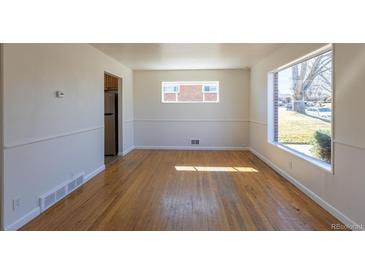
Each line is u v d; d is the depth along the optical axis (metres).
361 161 2.65
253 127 7.60
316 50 3.57
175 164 6.18
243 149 8.24
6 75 2.70
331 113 3.19
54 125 3.62
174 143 8.39
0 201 2.67
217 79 8.16
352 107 2.78
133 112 8.32
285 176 4.89
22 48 2.93
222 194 4.04
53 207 3.51
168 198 3.88
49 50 3.47
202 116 8.29
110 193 4.10
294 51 4.33
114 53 5.59
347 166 2.88
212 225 2.98
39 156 3.29
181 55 5.88
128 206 3.56
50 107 3.51
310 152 4.09
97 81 5.23
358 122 2.69
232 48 5.21
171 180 4.83
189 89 8.27
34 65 3.15
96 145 5.21
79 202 3.71
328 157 3.55
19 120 2.89
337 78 3.05
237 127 8.23
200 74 8.16
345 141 2.91
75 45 4.24
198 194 4.04
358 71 2.68
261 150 6.68
